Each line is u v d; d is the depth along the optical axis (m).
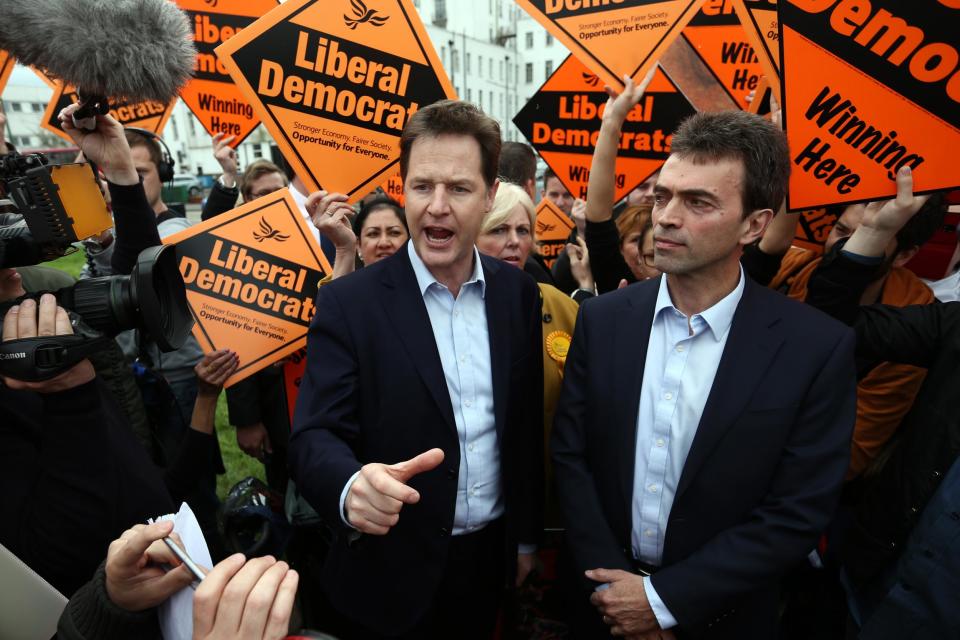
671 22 1.92
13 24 1.04
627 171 2.89
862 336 1.50
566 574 1.64
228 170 3.21
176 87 1.20
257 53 1.91
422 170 1.39
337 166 2.01
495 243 2.21
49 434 0.93
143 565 0.80
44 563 0.94
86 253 2.62
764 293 1.40
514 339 1.59
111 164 1.62
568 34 2.04
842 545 1.76
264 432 2.62
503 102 47.59
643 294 1.49
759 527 1.28
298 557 1.98
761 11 1.66
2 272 1.05
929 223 1.65
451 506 1.50
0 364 0.86
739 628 1.41
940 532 1.34
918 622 1.37
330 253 3.00
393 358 1.45
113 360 1.81
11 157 0.98
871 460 1.80
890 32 1.33
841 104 1.40
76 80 1.10
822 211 1.96
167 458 2.10
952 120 1.32
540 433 1.73
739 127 1.25
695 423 1.36
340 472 1.20
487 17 45.91
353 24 1.93
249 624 0.67
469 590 1.67
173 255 1.13
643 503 1.42
